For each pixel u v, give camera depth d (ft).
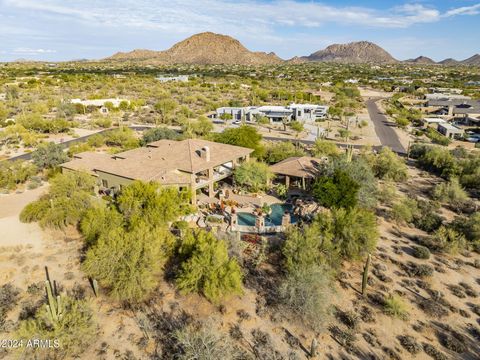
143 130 260.62
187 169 117.91
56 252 93.15
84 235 98.58
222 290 72.08
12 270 84.79
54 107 336.90
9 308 72.13
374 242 89.45
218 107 359.46
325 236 88.12
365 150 202.08
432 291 80.38
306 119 324.39
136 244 76.28
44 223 104.78
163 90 460.55
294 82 629.10
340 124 311.06
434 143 242.99
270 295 77.10
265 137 254.06
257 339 65.57
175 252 85.97
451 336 67.87
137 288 72.79
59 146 170.30
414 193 144.25
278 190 130.11
